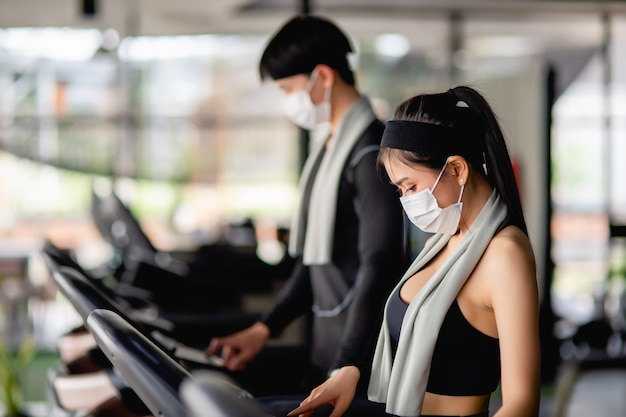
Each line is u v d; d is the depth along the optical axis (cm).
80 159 977
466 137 178
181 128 1130
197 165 1147
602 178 931
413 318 179
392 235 246
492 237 173
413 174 178
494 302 168
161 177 1114
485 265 171
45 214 989
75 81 963
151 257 548
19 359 675
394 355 193
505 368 162
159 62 1098
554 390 635
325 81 268
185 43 995
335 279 266
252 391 246
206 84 1128
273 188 1191
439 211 177
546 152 675
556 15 932
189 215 1045
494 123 180
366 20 946
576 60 995
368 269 244
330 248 263
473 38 1001
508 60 1012
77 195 989
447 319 176
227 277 571
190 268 577
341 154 263
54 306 850
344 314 266
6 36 932
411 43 1027
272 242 841
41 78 959
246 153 1172
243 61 1116
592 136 970
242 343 280
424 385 177
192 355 279
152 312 414
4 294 789
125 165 980
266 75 273
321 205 264
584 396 620
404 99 186
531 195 686
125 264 527
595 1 897
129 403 245
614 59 935
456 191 178
